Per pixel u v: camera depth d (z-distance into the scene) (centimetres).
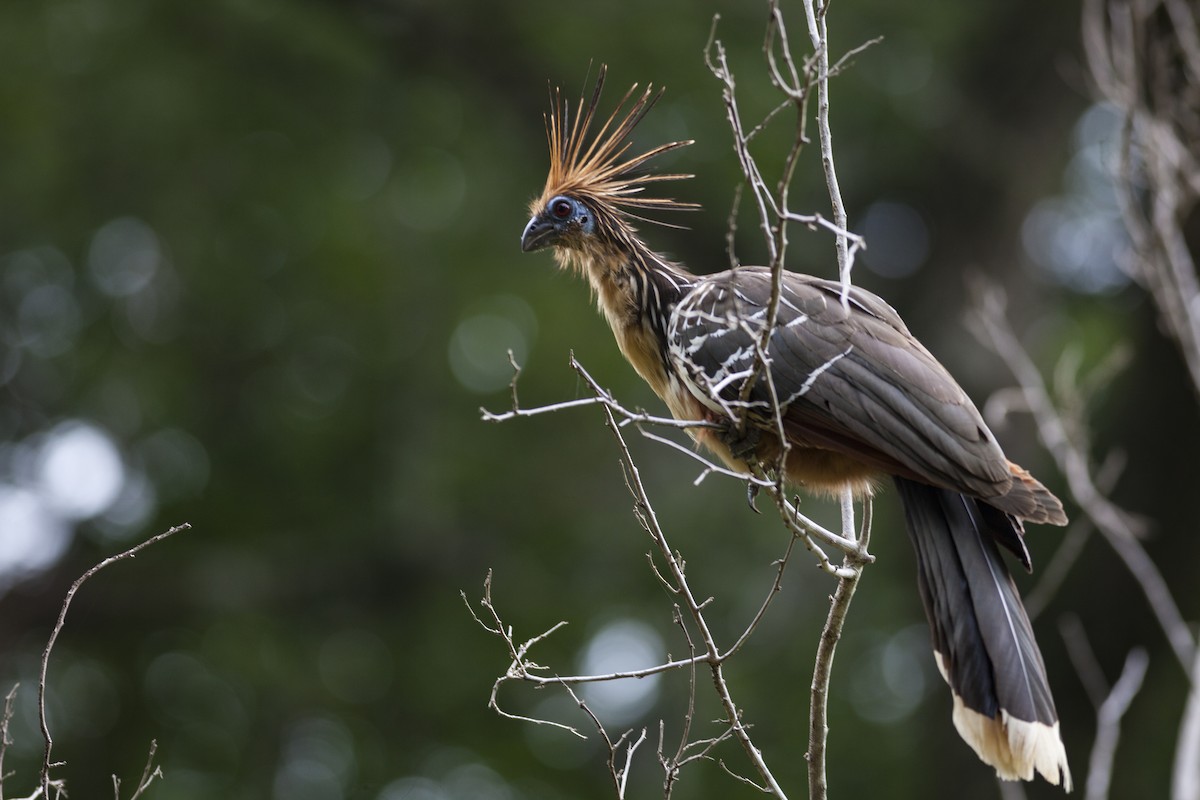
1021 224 1692
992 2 1656
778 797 545
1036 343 1677
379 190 1602
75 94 1518
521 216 1580
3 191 1531
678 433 1546
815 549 545
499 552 1611
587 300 1580
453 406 1599
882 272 1748
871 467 659
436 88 1570
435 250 1609
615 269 752
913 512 632
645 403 1562
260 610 1592
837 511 1562
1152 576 1023
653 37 1441
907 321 1703
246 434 1608
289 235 1580
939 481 621
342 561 1603
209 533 1614
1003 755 577
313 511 1625
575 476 1603
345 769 1536
